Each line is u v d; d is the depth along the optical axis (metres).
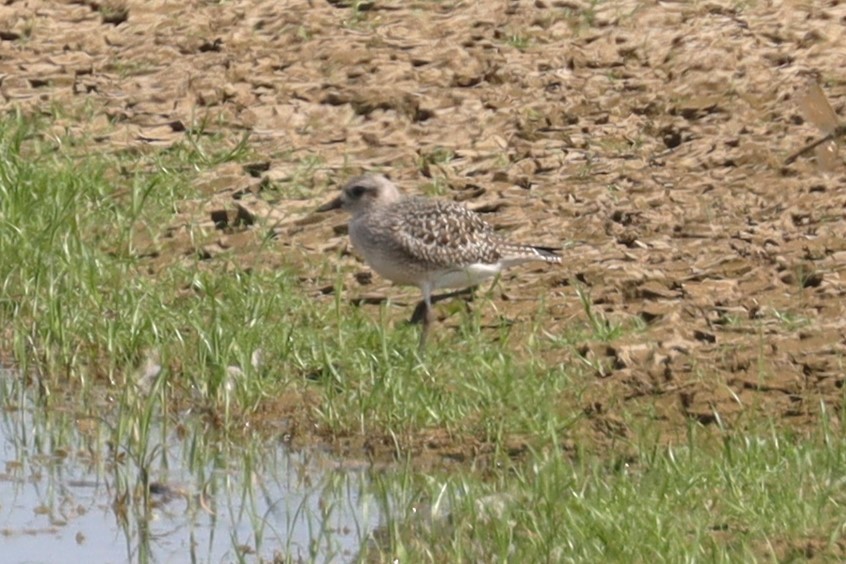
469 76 18.98
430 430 13.04
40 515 12.38
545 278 15.12
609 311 14.52
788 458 11.76
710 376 13.28
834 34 19.31
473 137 17.95
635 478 11.90
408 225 14.22
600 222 16.09
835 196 16.28
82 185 16.64
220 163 17.62
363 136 18.09
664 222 16.03
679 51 19.12
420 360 13.59
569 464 12.17
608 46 19.39
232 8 20.88
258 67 19.47
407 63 19.33
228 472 12.87
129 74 19.50
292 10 20.75
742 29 19.56
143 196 16.11
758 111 17.95
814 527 10.93
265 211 16.58
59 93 19.09
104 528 12.18
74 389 14.05
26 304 14.97
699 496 11.41
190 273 15.32
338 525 11.98
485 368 13.44
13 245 15.35
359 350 13.81
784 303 14.48
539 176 17.09
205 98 18.89
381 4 20.78
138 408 13.46
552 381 13.29
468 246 14.34
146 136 18.20
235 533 12.07
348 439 13.08
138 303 14.52
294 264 15.66
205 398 13.63
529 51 19.45
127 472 12.93
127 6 20.95
